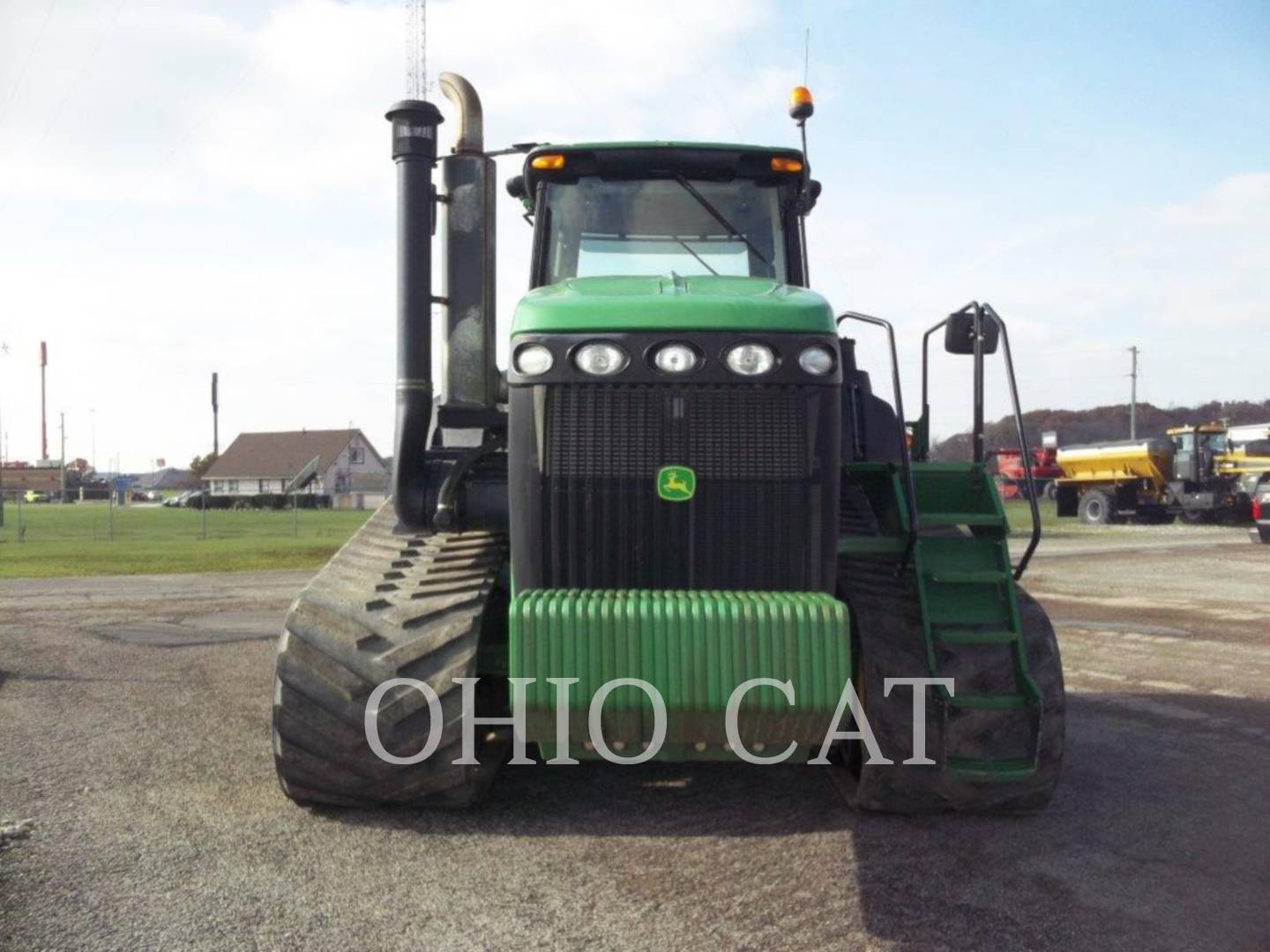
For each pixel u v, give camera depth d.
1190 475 32.47
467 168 4.75
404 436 4.70
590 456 3.86
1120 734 6.40
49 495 96.88
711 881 3.95
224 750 5.71
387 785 4.27
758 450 3.86
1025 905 3.77
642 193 5.28
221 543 24.86
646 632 3.53
